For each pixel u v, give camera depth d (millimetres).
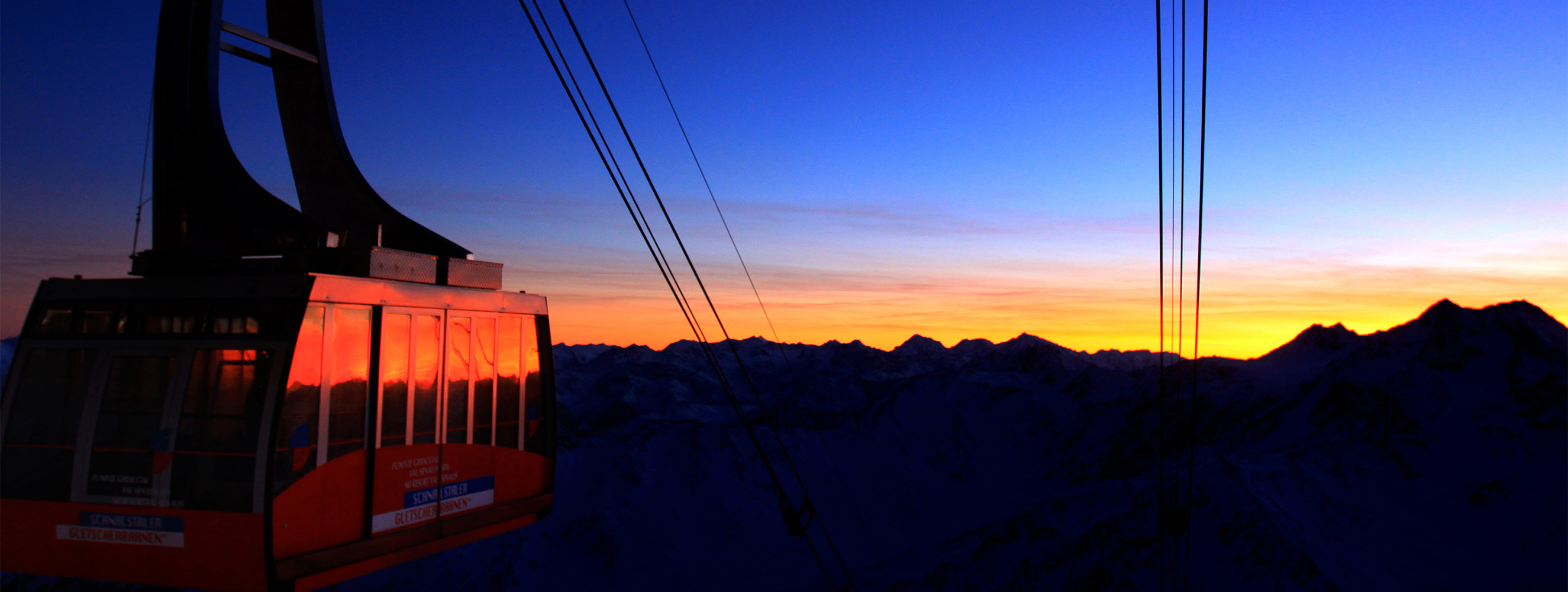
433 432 7566
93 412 6566
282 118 9398
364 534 6871
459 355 7969
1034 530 167500
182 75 7648
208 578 6168
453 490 7789
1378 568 140875
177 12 7711
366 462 6875
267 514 6008
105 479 6449
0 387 6746
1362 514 165250
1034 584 147250
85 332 6797
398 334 7234
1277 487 169375
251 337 6379
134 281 6809
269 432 6086
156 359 6539
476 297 8242
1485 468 185875
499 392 8547
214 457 6227
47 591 64375
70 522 6523
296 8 9352
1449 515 171000
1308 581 127562
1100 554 146750
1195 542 146625
